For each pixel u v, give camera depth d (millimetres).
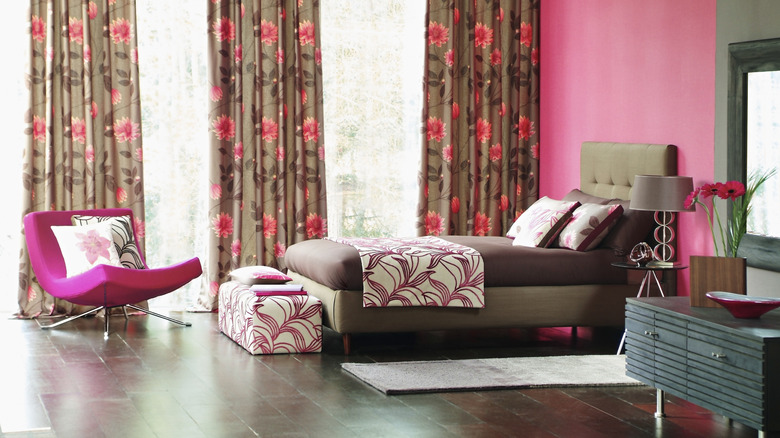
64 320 6363
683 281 6039
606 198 6695
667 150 6051
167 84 7172
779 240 4961
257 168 7273
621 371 5152
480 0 7805
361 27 7602
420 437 3920
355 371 5066
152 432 3963
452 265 5715
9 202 6859
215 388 4738
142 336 6117
